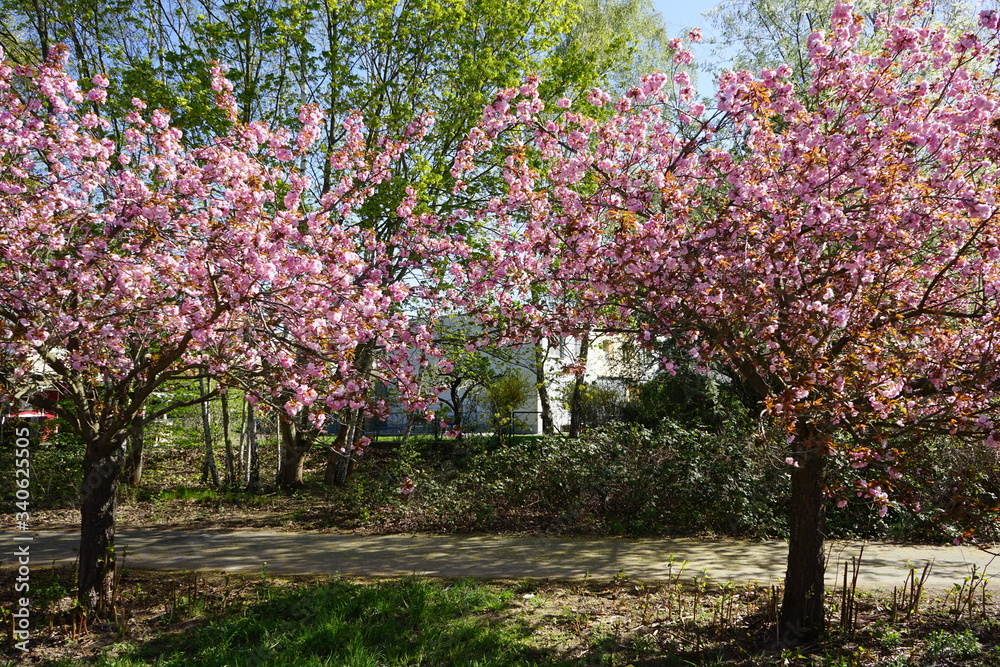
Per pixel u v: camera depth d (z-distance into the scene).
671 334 6.29
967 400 4.52
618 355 18.44
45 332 5.59
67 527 11.99
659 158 6.55
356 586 7.25
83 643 6.27
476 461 13.64
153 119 6.47
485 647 5.75
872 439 5.00
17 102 5.99
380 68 14.01
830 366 4.88
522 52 13.75
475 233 11.45
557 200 7.23
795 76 13.18
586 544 9.79
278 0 13.20
